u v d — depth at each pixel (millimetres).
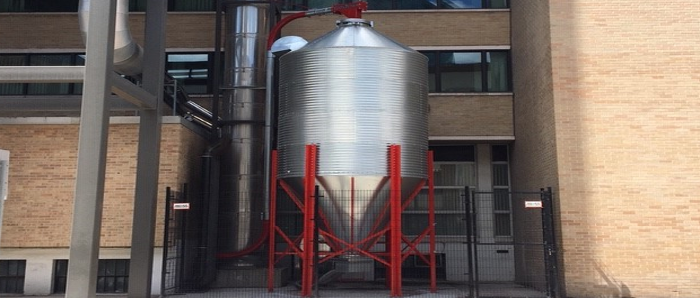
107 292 13594
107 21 10367
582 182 12953
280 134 13227
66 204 13414
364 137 12234
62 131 13648
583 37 13500
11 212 13406
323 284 13250
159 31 12797
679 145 13023
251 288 14117
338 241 12430
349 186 12172
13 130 13633
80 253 9688
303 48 13148
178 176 13523
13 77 10516
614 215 12805
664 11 13516
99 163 9961
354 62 12594
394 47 12992
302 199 13211
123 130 13695
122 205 13414
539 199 14250
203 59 18094
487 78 17797
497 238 17328
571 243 12734
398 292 12016
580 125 13172
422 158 12930
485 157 17859
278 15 17234
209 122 16594
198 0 18281
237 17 15992
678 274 12555
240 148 15305
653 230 12734
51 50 17891
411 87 12930
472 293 12047
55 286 13422
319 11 15094
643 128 13117
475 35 17922
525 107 15992
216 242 14578
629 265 12633
